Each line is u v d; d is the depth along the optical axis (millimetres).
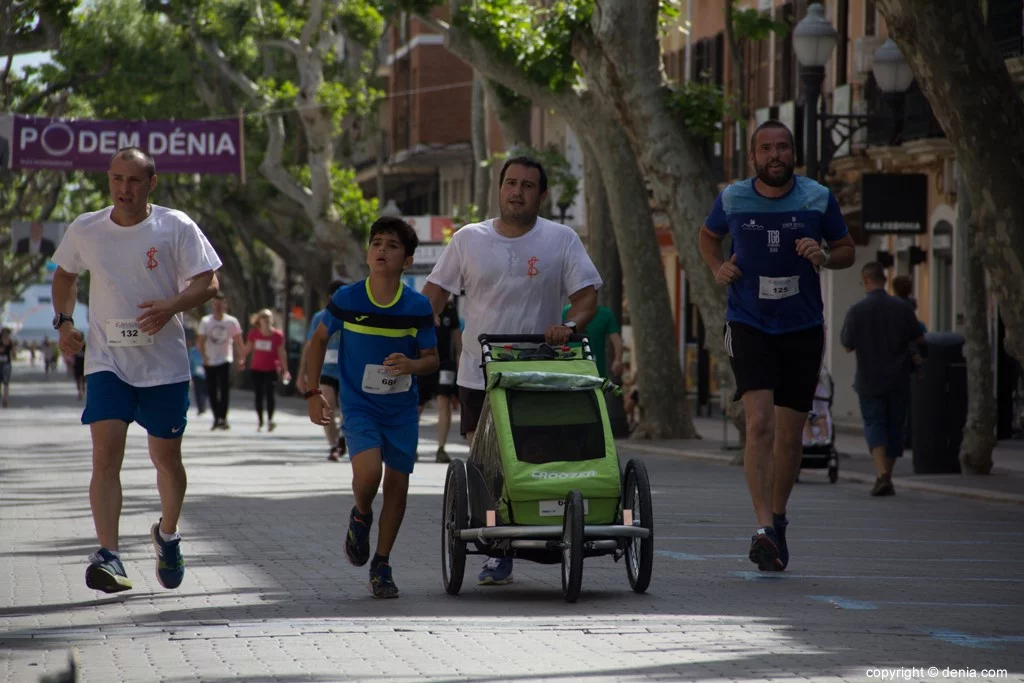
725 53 113375
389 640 22000
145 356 25797
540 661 20484
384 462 26500
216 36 141000
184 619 24000
